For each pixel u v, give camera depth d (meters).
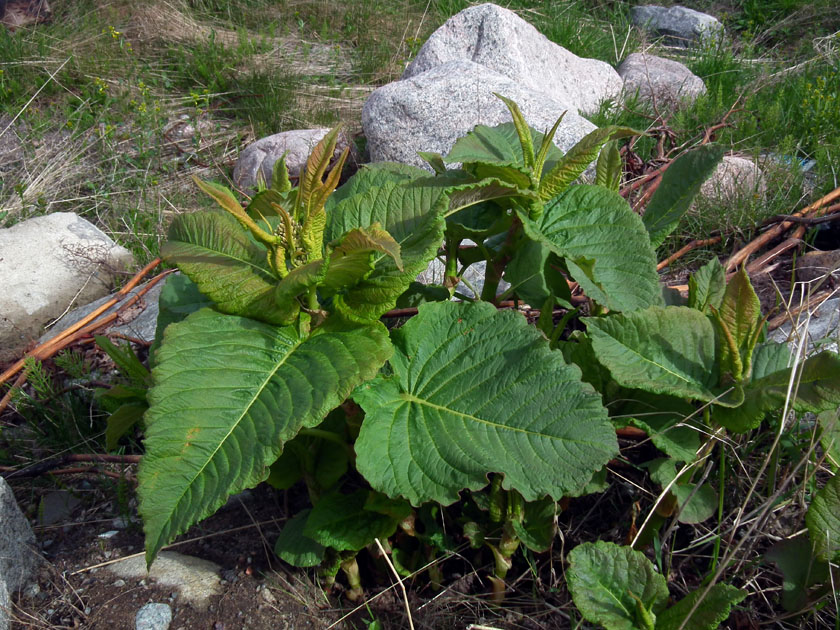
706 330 2.01
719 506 2.29
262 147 5.37
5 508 2.41
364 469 1.78
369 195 2.11
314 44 7.68
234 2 8.30
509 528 2.11
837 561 1.96
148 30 7.42
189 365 1.78
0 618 2.30
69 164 5.70
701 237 3.71
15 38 7.19
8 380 3.48
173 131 6.21
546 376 1.87
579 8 8.71
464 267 2.59
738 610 2.14
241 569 2.46
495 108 4.48
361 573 2.44
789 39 8.04
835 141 4.45
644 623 1.83
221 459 1.67
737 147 4.83
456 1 8.12
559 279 2.41
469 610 2.28
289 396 1.74
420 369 2.01
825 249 3.64
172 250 1.98
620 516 2.40
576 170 2.16
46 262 4.26
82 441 3.07
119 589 2.39
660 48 7.88
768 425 2.44
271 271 1.93
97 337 2.28
